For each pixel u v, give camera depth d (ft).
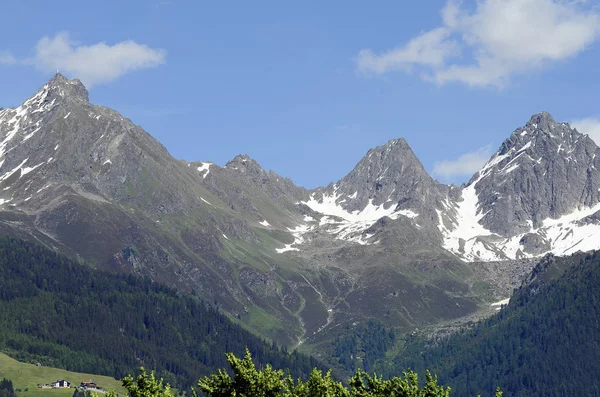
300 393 425.28
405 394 422.82
